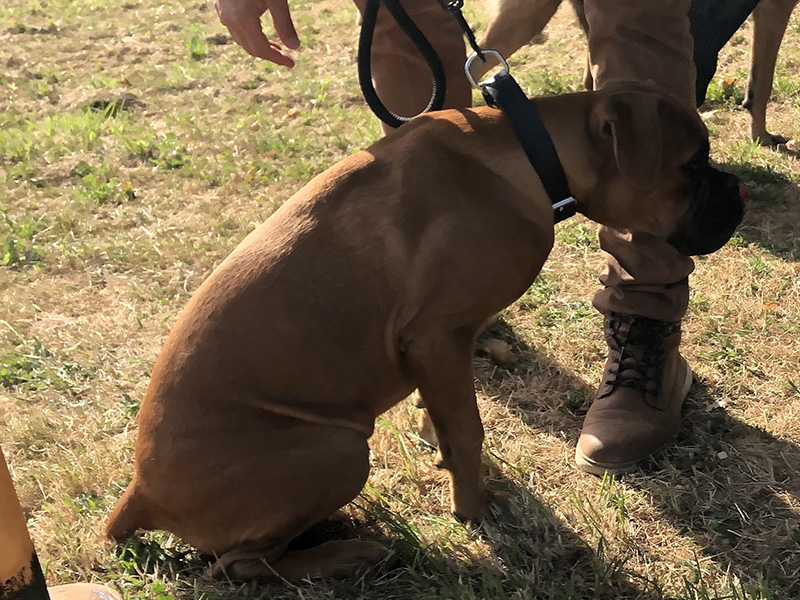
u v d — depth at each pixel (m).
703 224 2.46
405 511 2.59
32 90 6.59
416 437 2.91
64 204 4.70
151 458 2.22
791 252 3.70
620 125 2.23
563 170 2.33
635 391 2.76
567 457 2.80
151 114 6.04
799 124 4.81
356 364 2.25
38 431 3.04
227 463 2.17
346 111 5.77
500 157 2.29
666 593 2.25
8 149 5.43
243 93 6.28
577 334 3.39
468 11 7.57
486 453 2.79
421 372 2.29
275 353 2.18
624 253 2.80
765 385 3.00
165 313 3.74
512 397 3.10
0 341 3.59
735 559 2.35
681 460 2.73
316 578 2.34
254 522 2.23
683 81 2.69
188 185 4.84
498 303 2.31
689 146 2.33
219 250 4.17
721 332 3.29
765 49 4.39
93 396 3.24
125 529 2.33
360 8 3.08
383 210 2.23
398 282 2.21
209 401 2.18
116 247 4.26
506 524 2.50
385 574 2.36
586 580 2.32
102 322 3.70
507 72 2.38
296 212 2.29
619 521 2.47
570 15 7.07
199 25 7.96
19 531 1.68
